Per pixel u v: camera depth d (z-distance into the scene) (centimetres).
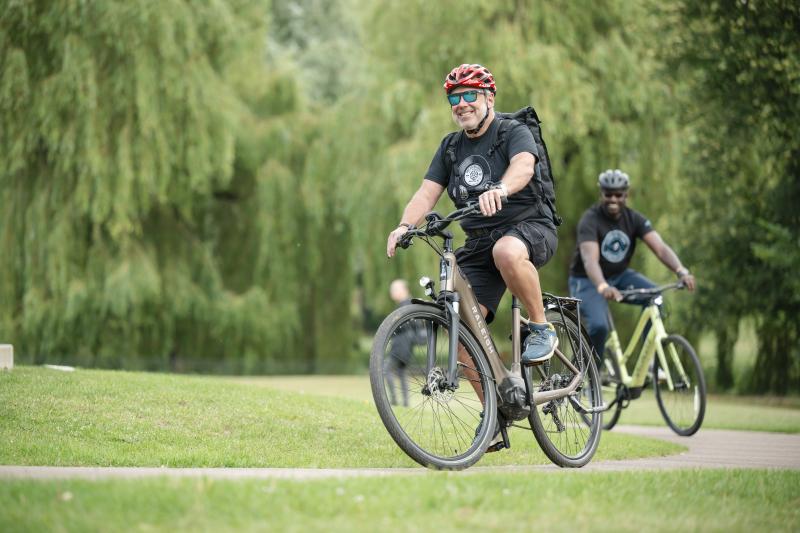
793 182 3859
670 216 4400
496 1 4725
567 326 1430
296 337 6059
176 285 5103
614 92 4659
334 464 1349
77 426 1495
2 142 4328
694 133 3975
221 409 1694
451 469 1188
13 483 902
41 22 4272
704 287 4169
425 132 4675
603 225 2098
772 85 3434
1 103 4212
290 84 5788
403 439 1155
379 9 5125
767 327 4225
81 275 4700
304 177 5600
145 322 4903
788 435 2116
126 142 4472
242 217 5759
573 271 2148
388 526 790
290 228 5531
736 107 3588
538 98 4559
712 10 3519
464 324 1251
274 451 1445
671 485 1031
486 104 1291
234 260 5753
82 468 1159
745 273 4094
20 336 4775
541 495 934
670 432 2188
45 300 4675
